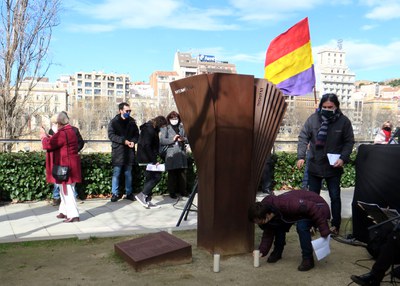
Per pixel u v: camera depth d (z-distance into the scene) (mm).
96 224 6238
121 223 6324
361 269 4355
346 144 5512
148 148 7355
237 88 4551
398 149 4535
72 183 6312
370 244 4301
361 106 98438
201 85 4586
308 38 7699
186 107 4871
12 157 7676
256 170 4809
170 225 6227
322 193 9320
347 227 6152
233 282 3945
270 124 4750
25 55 10586
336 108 5664
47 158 6594
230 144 4590
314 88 7824
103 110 85312
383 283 4012
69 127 6293
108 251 4816
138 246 4582
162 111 84438
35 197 7875
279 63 7988
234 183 4672
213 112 4488
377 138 10164
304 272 4250
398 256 3756
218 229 4664
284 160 9664
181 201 8195
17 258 4551
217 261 4180
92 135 50938
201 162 4812
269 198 4359
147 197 7543
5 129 10398
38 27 10992
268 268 4352
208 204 4734
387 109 89750
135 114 83562
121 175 8445
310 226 4387
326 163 5594
